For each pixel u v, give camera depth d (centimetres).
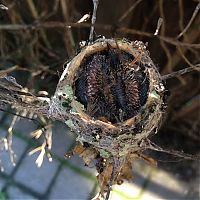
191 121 33
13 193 33
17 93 18
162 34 26
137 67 16
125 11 27
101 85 16
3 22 30
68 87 16
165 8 27
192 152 34
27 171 33
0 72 21
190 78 30
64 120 17
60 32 29
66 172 33
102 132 16
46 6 29
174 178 33
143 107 16
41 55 31
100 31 28
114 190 33
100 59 16
